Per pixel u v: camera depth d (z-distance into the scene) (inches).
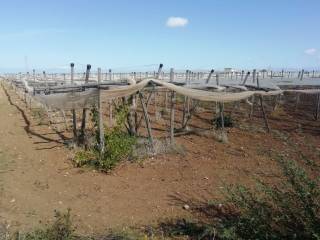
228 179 411.5
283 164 256.2
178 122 773.9
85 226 302.8
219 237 273.1
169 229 298.5
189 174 430.6
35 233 250.2
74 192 380.2
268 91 661.3
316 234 220.2
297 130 697.6
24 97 1106.7
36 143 586.2
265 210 255.1
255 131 680.4
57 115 823.1
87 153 464.4
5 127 729.6
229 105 984.9
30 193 376.2
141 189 386.6
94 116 499.5
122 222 311.9
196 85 623.2
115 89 476.1
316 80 1005.8
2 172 440.1
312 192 235.0
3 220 310.7
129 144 473.7
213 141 598.9
